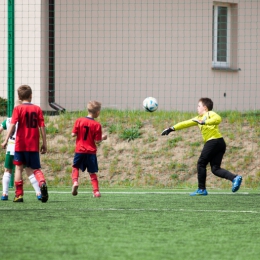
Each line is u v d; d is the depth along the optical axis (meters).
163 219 23.58
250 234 20.45
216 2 64.25
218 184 41.44
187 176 42.50
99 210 26.09
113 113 49.69
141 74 59.66
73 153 44.78
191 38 61.94
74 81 56.81
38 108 28.14
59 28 56.31
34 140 28.02
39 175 27.95
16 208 26.55
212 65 63.62
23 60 56.38
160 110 52.94
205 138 33.59
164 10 60.75
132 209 26.64
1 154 44.66
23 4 56.22
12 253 16.97
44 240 18.84
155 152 44.66
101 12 57.97
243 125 47.25
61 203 28.86
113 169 43.22
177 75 61.12
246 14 65.31
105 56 58.09
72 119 48.59
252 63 65.38
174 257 16.69
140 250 17.53
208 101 33.44
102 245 18.17
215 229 21.36
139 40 59.53
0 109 52.50
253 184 41.22
